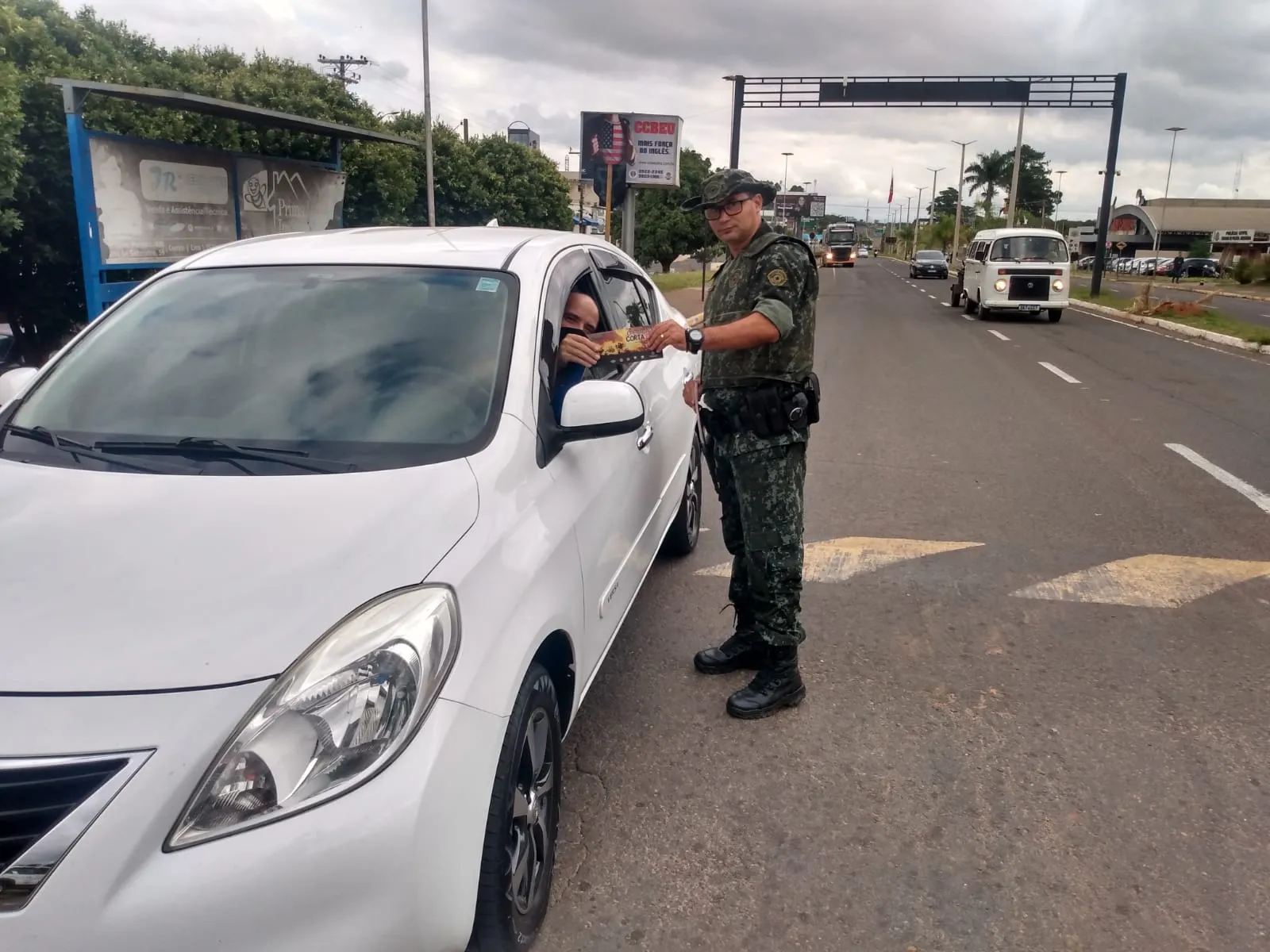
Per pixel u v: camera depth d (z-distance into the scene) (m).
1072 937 2.53
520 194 28.38
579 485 2.88
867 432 8.93
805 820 3.02
